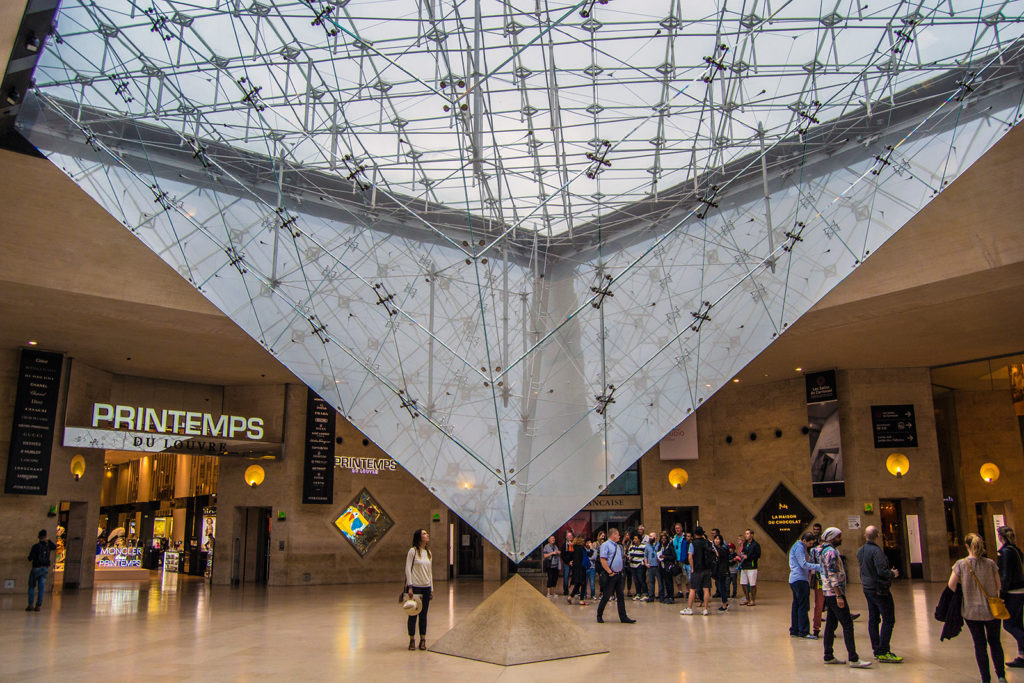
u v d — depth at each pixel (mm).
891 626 8625
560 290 11531
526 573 25734
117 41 11891
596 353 10977
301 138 12273
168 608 15508
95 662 8922
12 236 14102
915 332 18031
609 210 12703
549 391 10602
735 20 11680
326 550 23234
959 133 10664
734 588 16344
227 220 11695
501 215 11375
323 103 12812
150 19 11523
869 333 18078
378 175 12500
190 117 12070
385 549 24312
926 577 21125
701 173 12727
